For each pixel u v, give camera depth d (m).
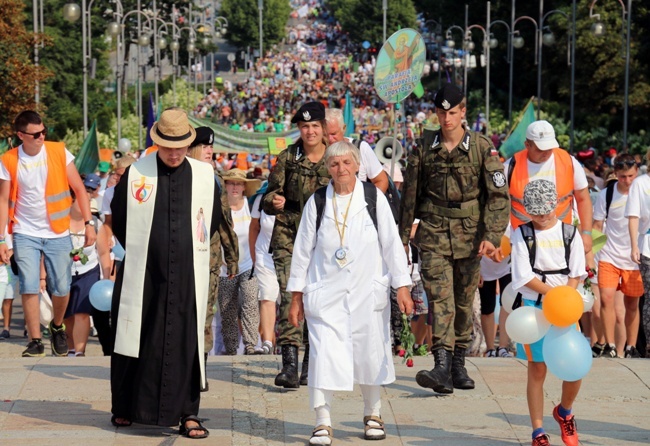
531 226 10.46
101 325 16.89
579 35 76.62
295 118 12.41
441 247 12.29
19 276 15.04
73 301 16.84
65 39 79.00
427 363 13.89
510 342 16.11
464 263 12.45
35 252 14.99
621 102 75.94
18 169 14.82
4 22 39.50
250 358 14.09
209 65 168.62
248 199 17.28
